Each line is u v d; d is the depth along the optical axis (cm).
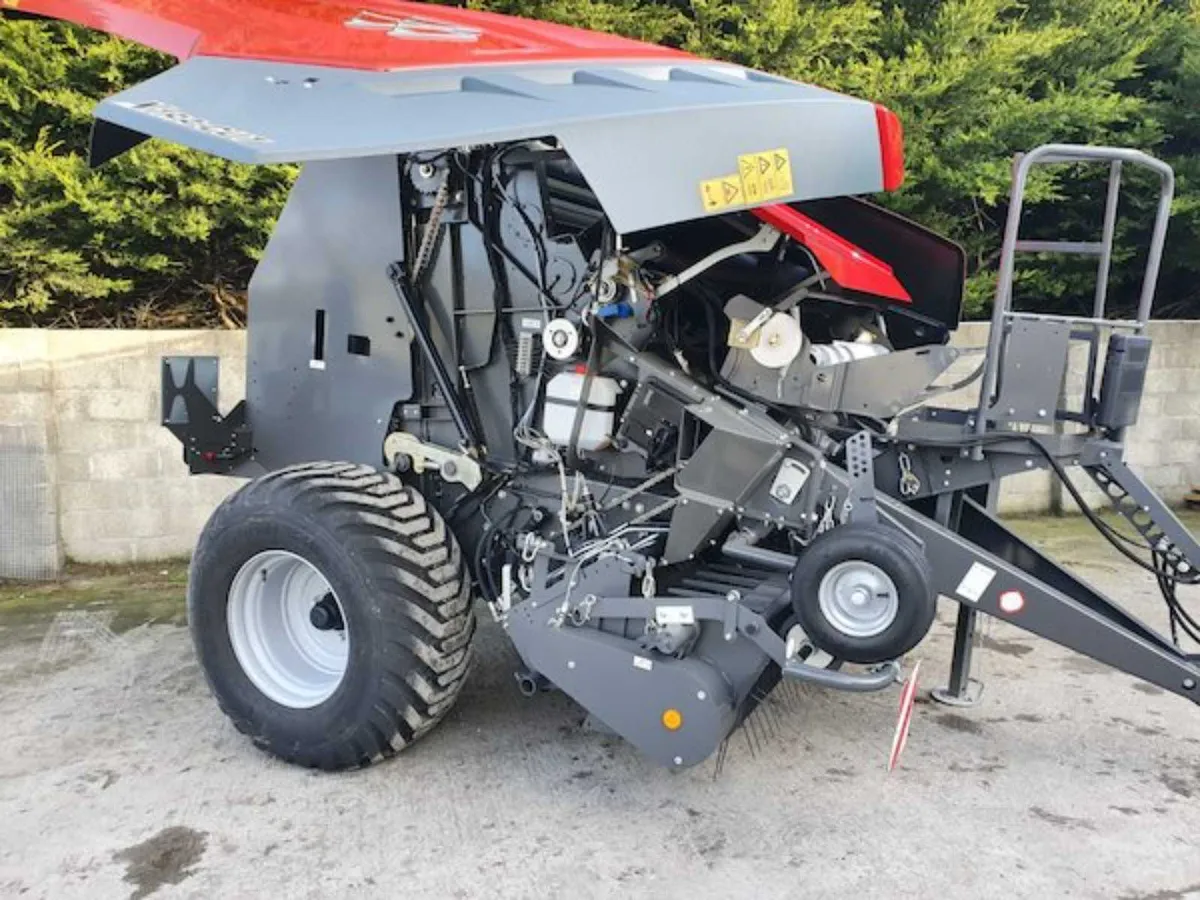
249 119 292
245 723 336
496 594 348
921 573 265
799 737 353
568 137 271
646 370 319
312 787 319
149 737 356
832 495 298
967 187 719
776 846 283
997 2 730
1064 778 325
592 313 318
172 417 371
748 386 316
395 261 346
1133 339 307
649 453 326
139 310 685
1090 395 320
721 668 295
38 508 560
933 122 715
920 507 361
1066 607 298
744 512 309
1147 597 523
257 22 334
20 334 552
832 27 673
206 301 701
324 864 275
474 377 348
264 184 636
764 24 664
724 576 337
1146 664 299
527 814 301
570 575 308
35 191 595
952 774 327
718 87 302
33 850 282
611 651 296
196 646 343
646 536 321
